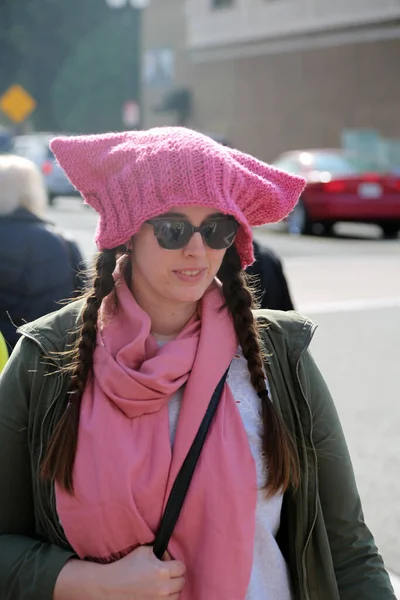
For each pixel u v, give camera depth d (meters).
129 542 1.66
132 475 1.64
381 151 24.44
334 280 10.93
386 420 5.61
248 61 28.75
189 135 1.72
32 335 1.80
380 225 15.53
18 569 1.71
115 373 1.68
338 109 25.80
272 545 1.75
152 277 1.75
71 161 1.78
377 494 4.49
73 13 46.06
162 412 1.71
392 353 7.34
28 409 1.79
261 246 3.99
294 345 1.85
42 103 46.78
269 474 1.72
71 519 1.67
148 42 33.06
